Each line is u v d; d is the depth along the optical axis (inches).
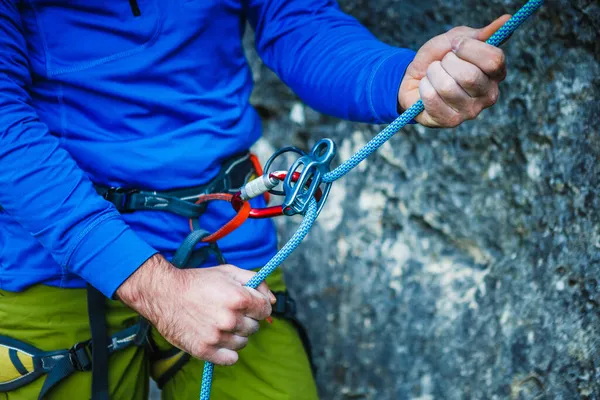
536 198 54.0
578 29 49.1
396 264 63.6
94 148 39.6
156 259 35.8
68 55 38.8
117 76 39.1
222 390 45.5
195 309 34.9
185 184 41.4
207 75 42.1
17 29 37.3
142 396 46.8
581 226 50.6
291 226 69.6
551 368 53.5
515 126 54.2
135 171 40.1
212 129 41.8
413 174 61.6
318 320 67.9
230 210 44.2
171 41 39.4
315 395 47.6
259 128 47.6
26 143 34.8
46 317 41.3
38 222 35.1
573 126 50.5
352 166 34.4
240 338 36.1
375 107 39.8
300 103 67.6
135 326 42.3
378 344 64.9
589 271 50.2
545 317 53.7
